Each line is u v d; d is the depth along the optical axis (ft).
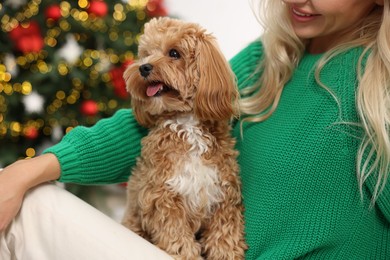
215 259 4.24
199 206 4.16
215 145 4.24
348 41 4.37
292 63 4.67
